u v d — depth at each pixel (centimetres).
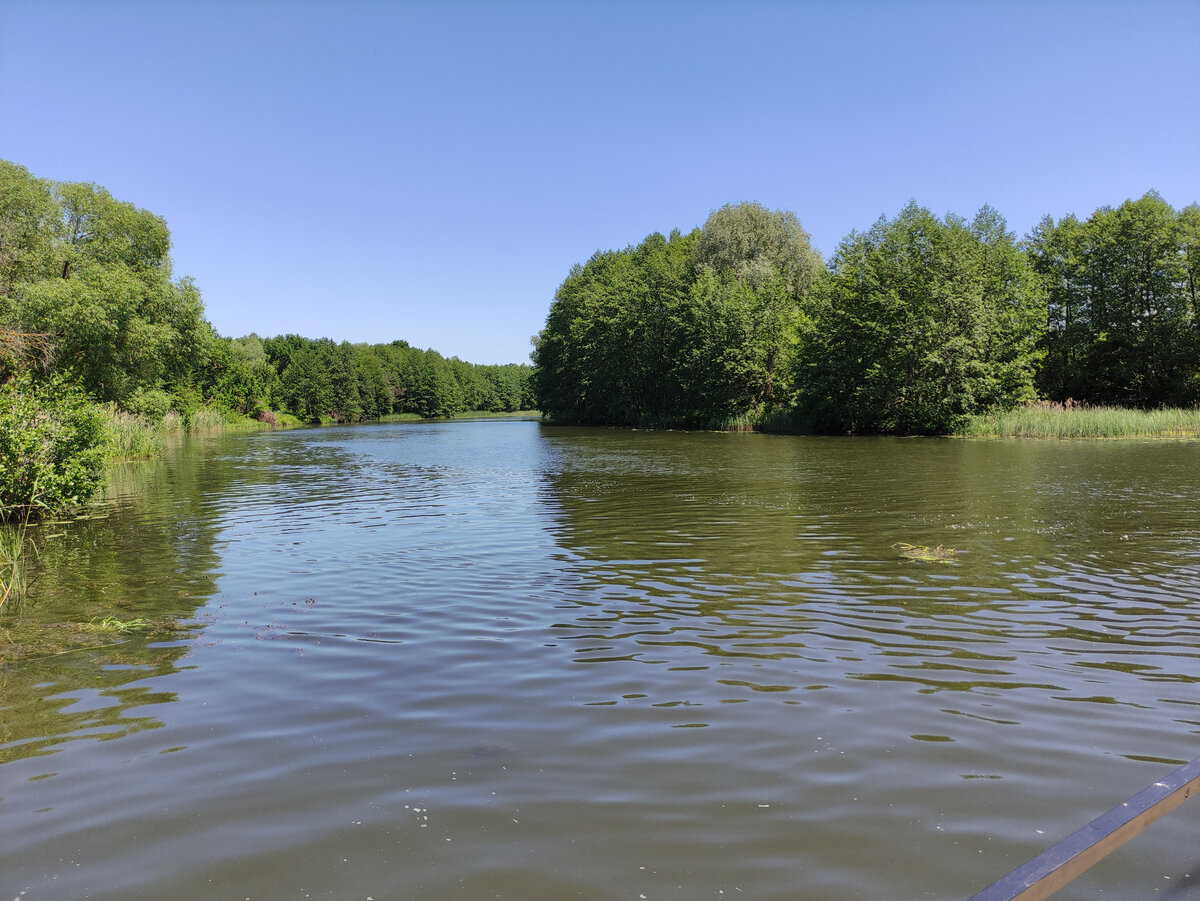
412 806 394
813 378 4678
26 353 2398
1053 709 509
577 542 1138
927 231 4306
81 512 1554
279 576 950
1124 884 320
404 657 633
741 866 337
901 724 487
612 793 403
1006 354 4203
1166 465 2103
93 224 3919
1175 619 711
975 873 328
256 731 492
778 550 1052
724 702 527
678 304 6197
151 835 372
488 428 6538
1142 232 4659
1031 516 1290
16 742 482
